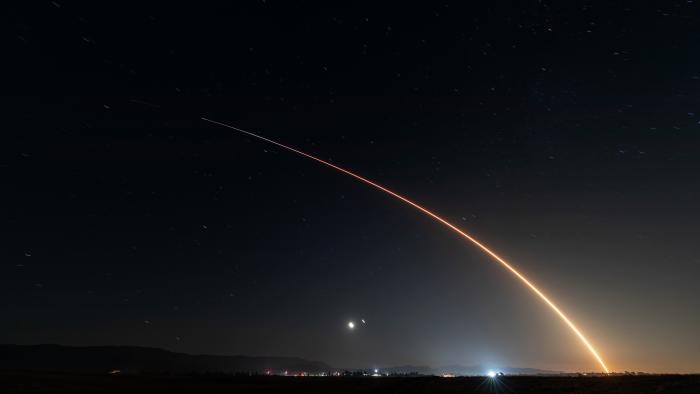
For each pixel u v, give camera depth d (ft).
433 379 98.43
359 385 102.01
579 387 81.61
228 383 122.93
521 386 86.33
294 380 121.29
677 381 79.92
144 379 127.85
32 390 106.63
